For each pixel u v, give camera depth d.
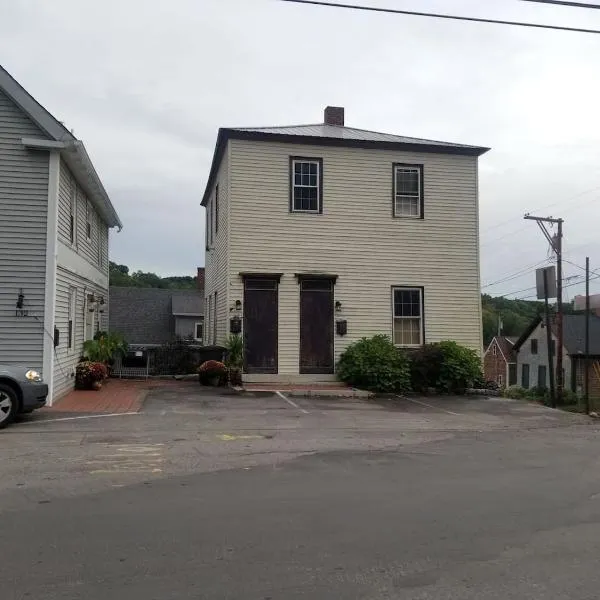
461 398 17.30
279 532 5.30
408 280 19.09
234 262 17.98
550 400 16.28
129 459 8.31
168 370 20.39
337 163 18.78
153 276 77.06
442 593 4.11
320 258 18.52
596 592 4.16
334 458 8.69
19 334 13.12
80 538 5.09
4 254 13.17
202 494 6.54
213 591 4.07
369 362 17.52
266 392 16.52
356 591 4.11
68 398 14.40
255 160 18.22
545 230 24.39
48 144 13.26
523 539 5.23
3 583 4.16
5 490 6.62
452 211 19.53
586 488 7.11
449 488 7.00
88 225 18.84
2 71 13.25
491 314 68.56
